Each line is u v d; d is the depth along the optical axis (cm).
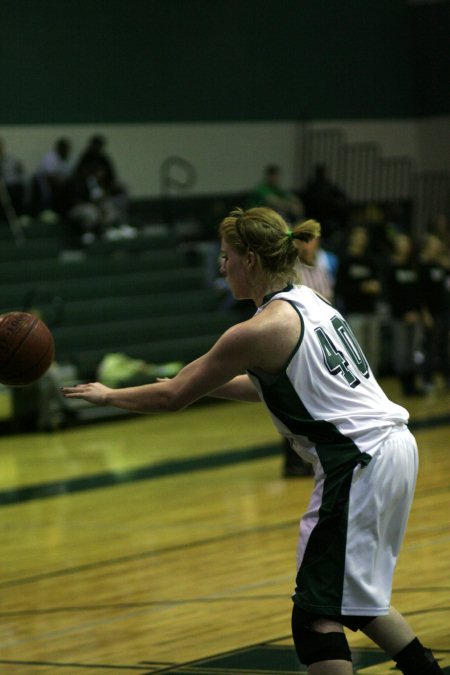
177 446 1508
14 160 2044
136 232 2169
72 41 2236
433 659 433
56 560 911
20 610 758
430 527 929
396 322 1875
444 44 2691
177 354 1947
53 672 609
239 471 1295
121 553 923
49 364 488
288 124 2528
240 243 454
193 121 2395
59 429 1736
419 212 2712
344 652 416
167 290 2075
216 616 707
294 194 2533
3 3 2150
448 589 726
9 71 2159
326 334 442
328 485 428
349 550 420
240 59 2461
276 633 659
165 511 1090
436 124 2725
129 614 728
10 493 1238
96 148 2130
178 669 596
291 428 436
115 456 1452
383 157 2692
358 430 429
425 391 1905
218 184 2428
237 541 938
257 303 460
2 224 2005
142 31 2327
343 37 2619
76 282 1972
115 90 2294
